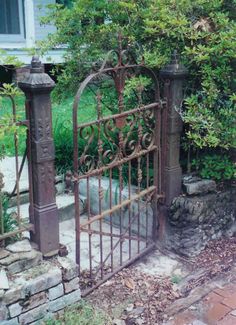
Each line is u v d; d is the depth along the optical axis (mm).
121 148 2906
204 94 3205
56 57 6332
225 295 2865
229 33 3000
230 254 3334
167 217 3330
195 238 3258
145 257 3264
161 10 3162
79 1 3686
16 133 2320
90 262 2826
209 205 3299
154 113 3129
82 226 2736
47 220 2512
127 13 3480
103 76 3604
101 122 2729
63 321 2482
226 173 3340
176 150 3242
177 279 3010
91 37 3756
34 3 7402
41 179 2447
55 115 5043
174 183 3277
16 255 2402
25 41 7582
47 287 2432
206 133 3227
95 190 3658
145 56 3145
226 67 3145
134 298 2793
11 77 6871
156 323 2588
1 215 2377
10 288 2283
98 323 2502
